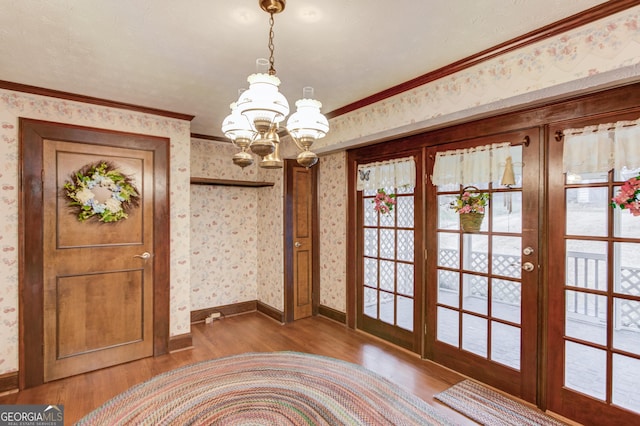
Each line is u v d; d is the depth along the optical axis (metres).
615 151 1.87
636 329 1.86
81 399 2.37
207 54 2.05
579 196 2.05
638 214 1.82
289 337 3.53
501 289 2.45
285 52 2.04
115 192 2.89
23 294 2.53
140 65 2.19
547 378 2.19
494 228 2.48
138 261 3.01
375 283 3.51
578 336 2.06
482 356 2.56
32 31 1.77
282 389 2.45
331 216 4.08
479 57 2.11
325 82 2.53
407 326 3.17
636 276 1.85
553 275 2.16
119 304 2.92
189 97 2.79
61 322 2.67
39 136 2.59
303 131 1.61
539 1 1.57
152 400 2.32
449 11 1.64
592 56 1.71
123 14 1.62
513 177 2.34
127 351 2.95
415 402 2.29
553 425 2.04
